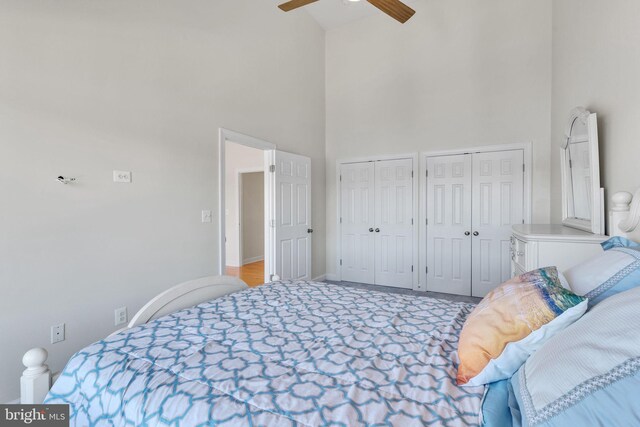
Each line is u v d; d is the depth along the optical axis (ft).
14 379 5.89
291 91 13.79
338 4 14.19
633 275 3.43
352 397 2.76
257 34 11.91
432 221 13.83
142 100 8.04
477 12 12.83
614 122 6.57
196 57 9.49
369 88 15.17
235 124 10.90
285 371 3.23
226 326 4.42
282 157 12.91
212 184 10.00
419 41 13.98
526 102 12.07
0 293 5.73
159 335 4.10
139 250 7.99
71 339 6.69
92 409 3.18
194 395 2.84
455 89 13.29
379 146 14.98
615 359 2.00
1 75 5.72
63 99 6.55
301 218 14.11
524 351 2.86
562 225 9.52
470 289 13.16
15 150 5.90
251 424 2.48
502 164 12.51
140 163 8.00
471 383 2.94
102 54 7.20
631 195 5.87
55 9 6.42
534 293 3.15
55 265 6.45
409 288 14.35
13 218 5.87
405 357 3.51
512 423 2.44
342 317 4.84
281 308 5.26
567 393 2.05
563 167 9.53
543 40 11.76
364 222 15.43
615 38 6.50
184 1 9.11
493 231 12.71
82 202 6.87
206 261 9.78
